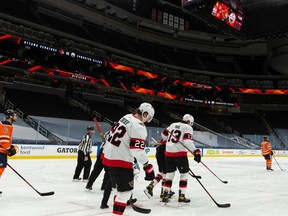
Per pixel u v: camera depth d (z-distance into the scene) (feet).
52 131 67.00
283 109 118.11
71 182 24.58
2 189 20.22
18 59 67.92
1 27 63.57
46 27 78.18
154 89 98.43
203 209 16.10
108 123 82.58
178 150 17.06
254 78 114.01
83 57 75.87
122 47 100.37
